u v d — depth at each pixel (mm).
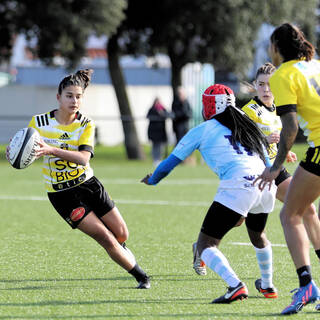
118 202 49812
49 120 22906
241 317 19625
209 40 95562
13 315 19766
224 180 20688
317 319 19516
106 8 86062
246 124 21156
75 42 87562
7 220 40938
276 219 41875
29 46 91125
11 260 28547
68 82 22484
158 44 97750
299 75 19688
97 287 23641
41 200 51031
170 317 19594
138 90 143750
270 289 22172
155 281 24719
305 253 19953
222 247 31859
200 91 90188
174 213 44344
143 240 33938
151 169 80438
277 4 96125
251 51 99875
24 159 21969
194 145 21172
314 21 102812
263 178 19984
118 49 99188
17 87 131375
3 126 129875
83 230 22719
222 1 92438
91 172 23312
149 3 94500
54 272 26141
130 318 19469
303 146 115625
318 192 20031
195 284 24234
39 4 85000
